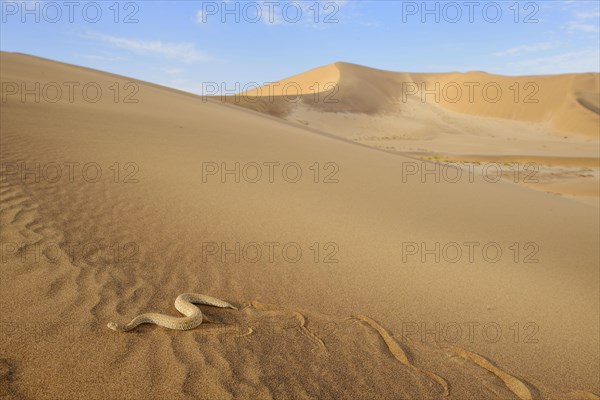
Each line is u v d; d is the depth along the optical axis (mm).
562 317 6074
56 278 4844
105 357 3584
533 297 6629
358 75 120938
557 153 62438
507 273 7488
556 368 4754
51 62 37250
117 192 8500
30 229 6062
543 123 99438
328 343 4438
